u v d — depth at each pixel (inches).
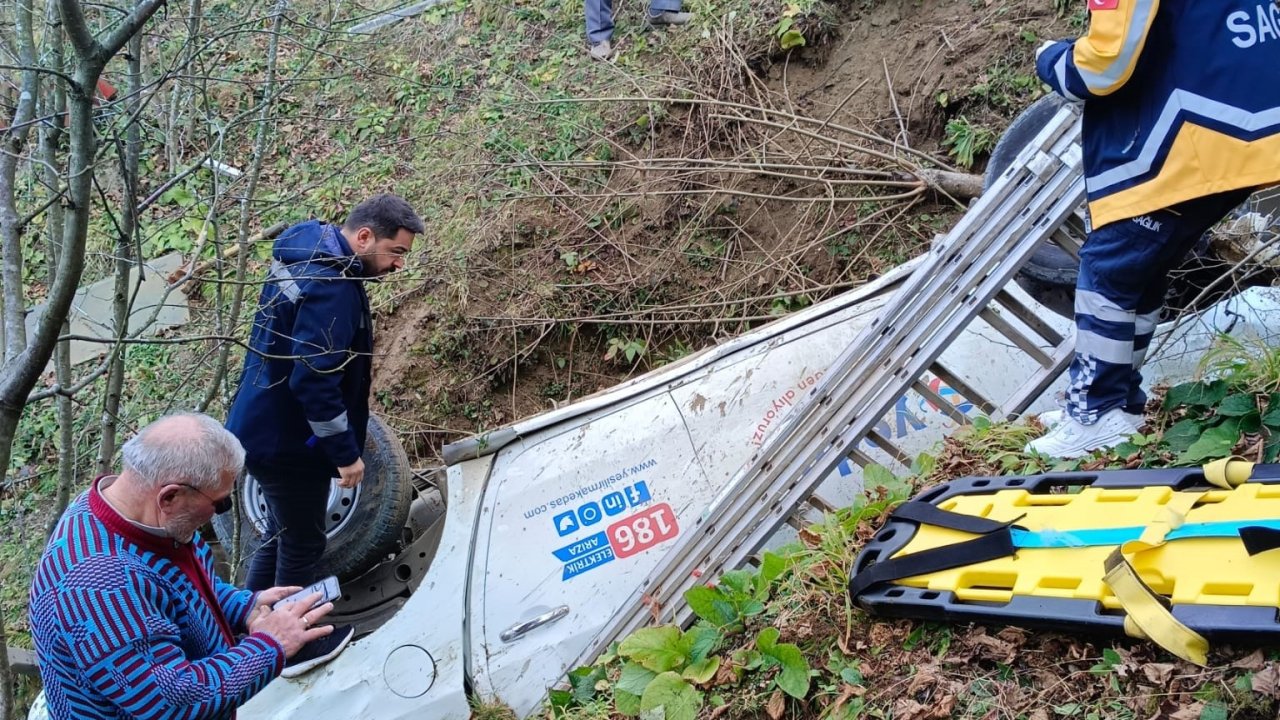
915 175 236.4
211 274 219.6
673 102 270.2
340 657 170.9
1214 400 122.3
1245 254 141.8
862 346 146.9
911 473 150.9
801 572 127.3
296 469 169.6
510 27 312.3
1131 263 114.7
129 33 116.0
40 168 172.2
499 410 253.0
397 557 189.9
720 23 275.6
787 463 147.9
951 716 99.5
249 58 303.1
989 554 105.3
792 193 252.4
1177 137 106.8
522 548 173.3
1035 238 136.6
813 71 267.1
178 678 101.5
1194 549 94.1
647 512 172.1
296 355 150.7
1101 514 103.9
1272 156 103.0
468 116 293.9
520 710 165.0
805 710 112.0
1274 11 103.7
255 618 120.6
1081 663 96.4
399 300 263.1
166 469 101.5
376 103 308.2
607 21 290.0
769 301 245.1
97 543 101.7
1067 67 110.4
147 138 193.8
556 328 254.8
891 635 111.4
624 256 257.1
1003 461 130.8
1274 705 83.4
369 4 331.0
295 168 296.8
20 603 251.3
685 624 149.7
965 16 251.0
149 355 254.5
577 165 265.3
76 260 114.1
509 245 263.0
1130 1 102.2
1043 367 147.1
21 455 271.3
